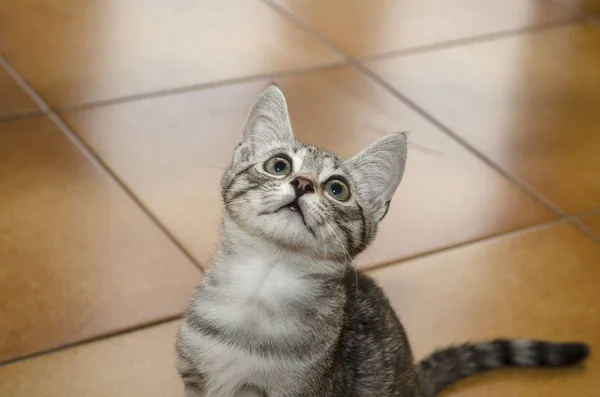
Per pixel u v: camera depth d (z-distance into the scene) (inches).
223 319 29.6
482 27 55.4
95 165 42.1
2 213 39.1
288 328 29.6
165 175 42.0
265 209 29.4
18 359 33.8
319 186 30.1
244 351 29.4
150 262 37.8
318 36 52.9
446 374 34.7
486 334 36.9
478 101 49.1
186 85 47.8
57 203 39.9
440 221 41.3
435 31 54.5
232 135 44.8
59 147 42.9
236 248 29.9
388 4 56.7
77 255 37.7
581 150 46.4
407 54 52.1
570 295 38.7
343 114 47.0
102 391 33.3
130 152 43.1
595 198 43.5
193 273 37.6
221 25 52.8
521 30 55.5
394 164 31.0
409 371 32.6
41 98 45.7
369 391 31.0
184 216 40.0
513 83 50.8
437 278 38.7
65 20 51.6
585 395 35.0
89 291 36.4
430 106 48.4
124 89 47.0
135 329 35.3
